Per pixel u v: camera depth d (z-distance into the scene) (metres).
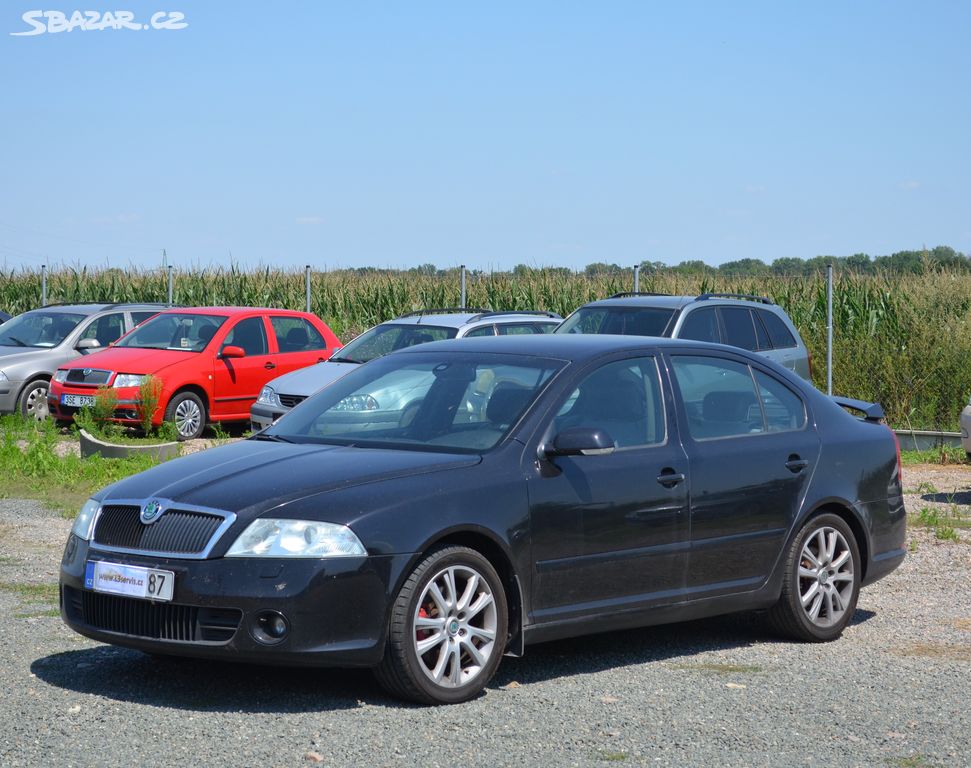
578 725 5.25
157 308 20.75
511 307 28.53
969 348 19.95
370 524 5.45
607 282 28.30
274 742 4.91
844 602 7.22
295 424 6.70
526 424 6.13
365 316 30.47
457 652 5.62
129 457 14.54
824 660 6.60
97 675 5.92
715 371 7.04
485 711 5.46
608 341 6.86
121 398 16.84
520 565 5.88
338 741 4.94
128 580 5.52
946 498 12.67
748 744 5.04
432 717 5.33
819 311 24.16
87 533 5.81
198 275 34.44
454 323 16.28
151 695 5.58
